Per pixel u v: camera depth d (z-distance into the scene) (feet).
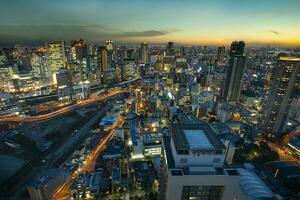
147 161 581.94
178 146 251.19
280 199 334.24
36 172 555.69
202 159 254.47
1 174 540.52
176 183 238.07
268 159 567.18
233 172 244.83
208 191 248.11
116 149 628.69
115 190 477.77
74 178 528.63
